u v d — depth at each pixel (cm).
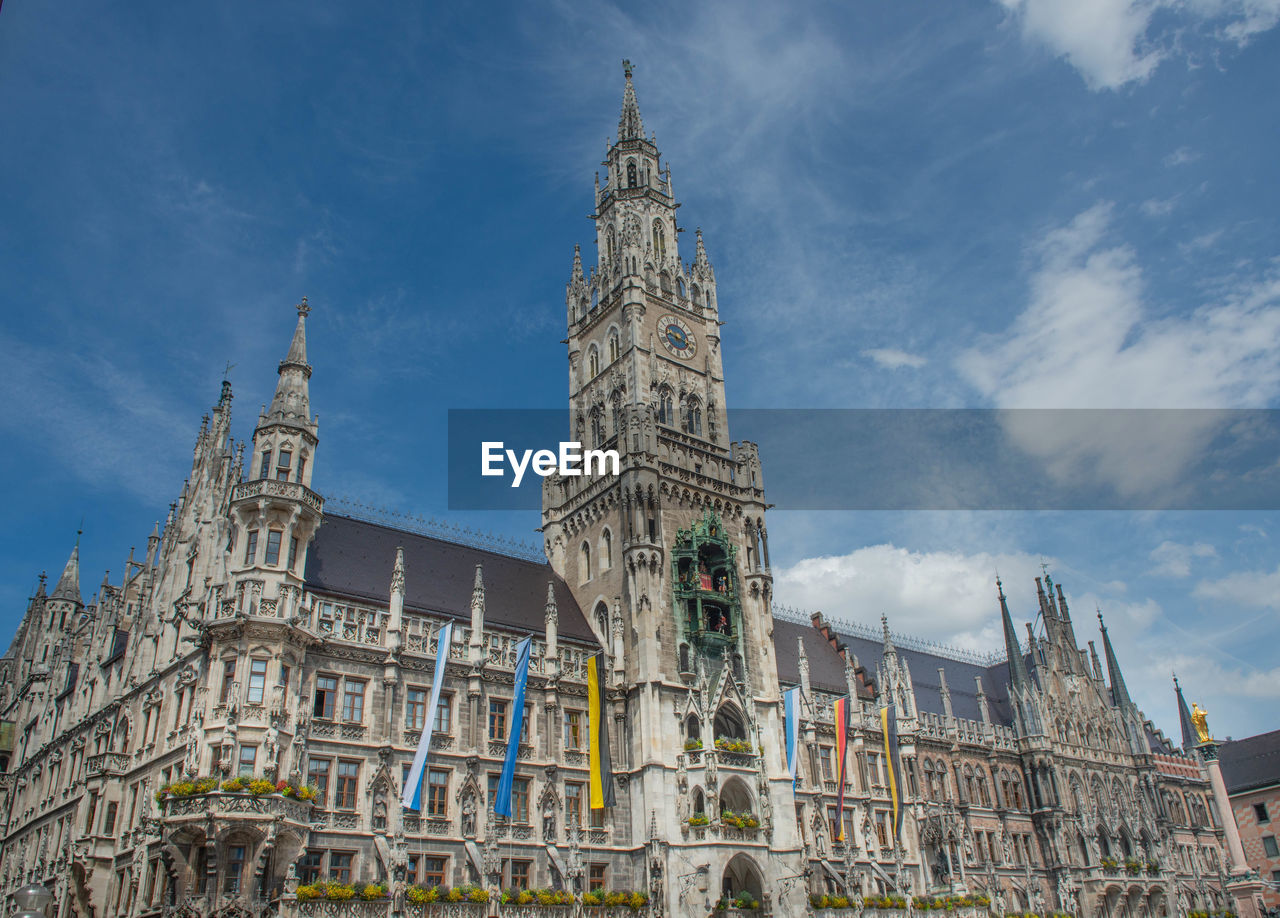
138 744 5969
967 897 7762
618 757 6575
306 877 5044
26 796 7869
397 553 6306
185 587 6306
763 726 7200
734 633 7269
